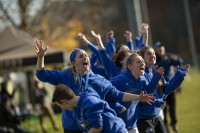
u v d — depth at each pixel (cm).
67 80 1176
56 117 3644
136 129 1241
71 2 5347
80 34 1478
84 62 1148
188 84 5328
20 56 2742
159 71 1253
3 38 2859
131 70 1234
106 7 7512
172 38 7944
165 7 7944
